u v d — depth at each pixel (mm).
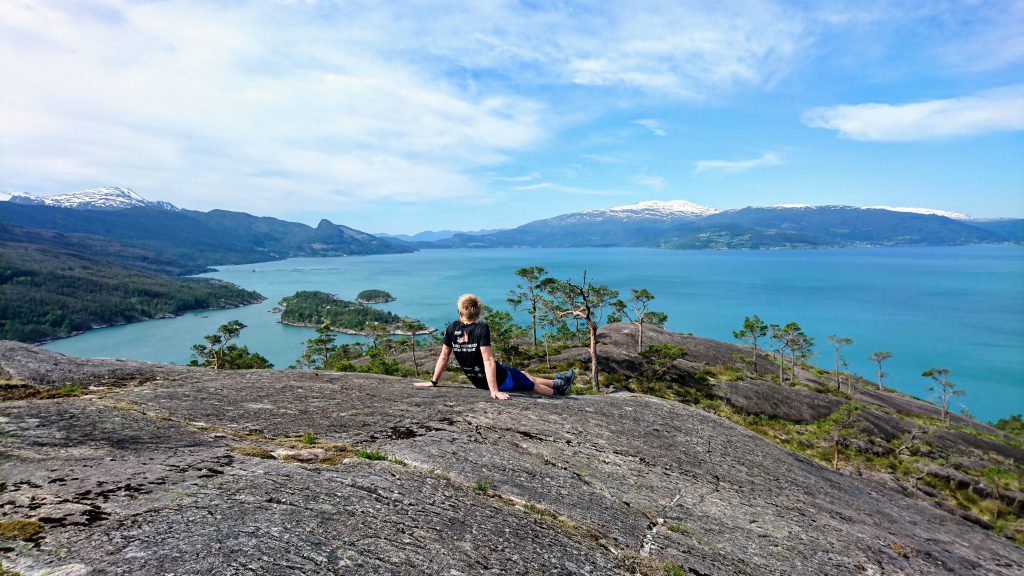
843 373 124812
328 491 4664
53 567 2850
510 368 10172
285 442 6051
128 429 5523
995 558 9867
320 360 112250
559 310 55062
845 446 54625
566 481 6629
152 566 3020
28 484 3895
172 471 4594
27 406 5707
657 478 7820
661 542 5781
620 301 83250
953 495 48812
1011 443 73688
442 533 4383
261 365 81375
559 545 4871
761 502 8328
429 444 6578
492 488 5742
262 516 3941
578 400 11023
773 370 93688
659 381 64938
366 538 3961
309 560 3463
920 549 8617
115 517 3566
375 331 114062
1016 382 153875
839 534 8016
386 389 9336
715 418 13617
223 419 6582
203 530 3562
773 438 53719
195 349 84875
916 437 61531
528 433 7988
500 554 4328
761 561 6188
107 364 8492
